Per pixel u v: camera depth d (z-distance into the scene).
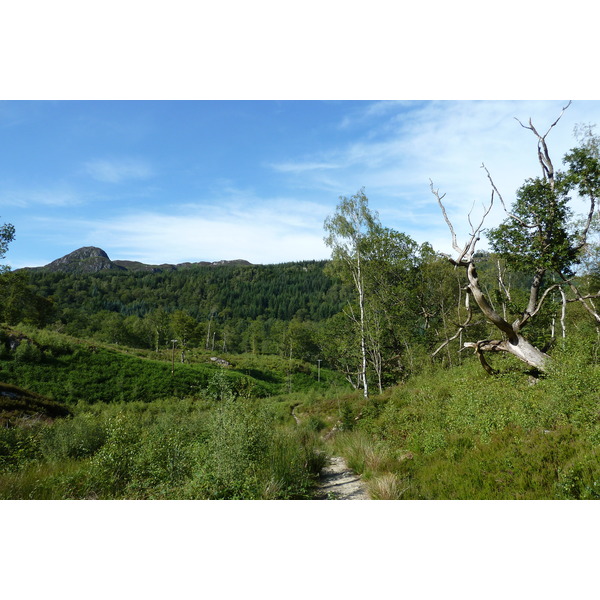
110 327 86.06
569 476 5.22
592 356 10.42
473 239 13.34
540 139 14.23
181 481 6.47
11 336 43.75
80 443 11.13
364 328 27.22
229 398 7.05
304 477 7.41
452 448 7.92
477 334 29.03
